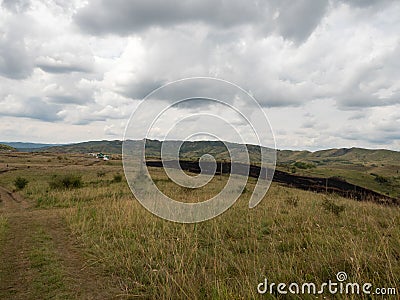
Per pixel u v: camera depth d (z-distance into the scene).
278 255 6.14
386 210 10.54
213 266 5.78
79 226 10.12
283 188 21.05
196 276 5.23
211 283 4.77
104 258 6.61
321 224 8.57
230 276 5.35
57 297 4.94
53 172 47.53
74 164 66.31
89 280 5.64
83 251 7.45
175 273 5.45
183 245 7.02
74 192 22.81
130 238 8.19
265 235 8.28
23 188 30.23
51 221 12.09
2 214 15.30
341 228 7.53
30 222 11.87
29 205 20.56
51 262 6.62
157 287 5.03
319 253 5.56
